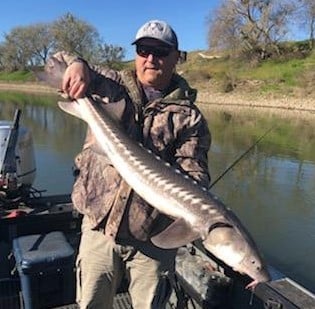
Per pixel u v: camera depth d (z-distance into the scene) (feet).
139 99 4.29
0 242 7.82
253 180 19.34
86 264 4.46
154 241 3.79
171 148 4.22
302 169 21.67
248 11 79.10
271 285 5.95
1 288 6.84
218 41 82.94
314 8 76.79
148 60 4.18
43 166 18.20
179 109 4.18
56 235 6.86
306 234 13.78
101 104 4.32
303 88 60.85
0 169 7.95
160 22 4.20
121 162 4.11
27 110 43.60
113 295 4.57
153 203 3.95
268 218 15.01
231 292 6.31
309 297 5.74
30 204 8.24
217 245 3.58
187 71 76.23
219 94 66.80
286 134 34.42
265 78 67.31
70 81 4.25
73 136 26.76
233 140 30.55
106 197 4.24
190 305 6.64
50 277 6.32
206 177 4.14
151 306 4.37
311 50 74.54
